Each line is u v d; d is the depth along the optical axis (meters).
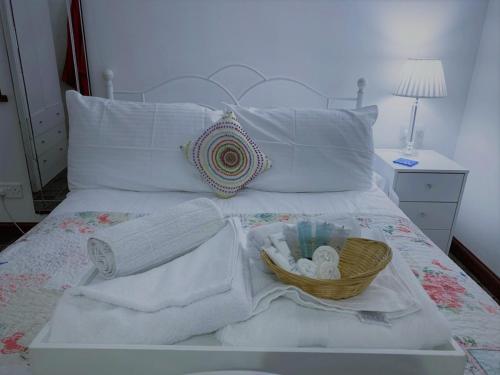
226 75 2.28
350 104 2.36
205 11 2.16
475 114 2.30
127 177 1.80
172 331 0.78
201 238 1.08
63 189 2.42
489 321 1.02
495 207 2.14
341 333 0.79
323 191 1.87
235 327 0.80
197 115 1.86
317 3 2.16
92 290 0.83
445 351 0.76
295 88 2.31
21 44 2.17
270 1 2.15
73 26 2.14
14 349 0.88
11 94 2.26
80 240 1.38
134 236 0.98
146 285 0.87
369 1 2.17
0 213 2.50
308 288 0.85
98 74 2.25
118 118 1.83
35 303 1.04
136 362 0.75
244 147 1.75
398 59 2.29
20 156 2.38
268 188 1.85
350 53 2.27
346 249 1.03
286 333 0.79
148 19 2.16
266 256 0.93
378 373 0.77
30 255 1.28
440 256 1.35
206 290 0.80
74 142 1.82
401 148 2.46
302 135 1.85
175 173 1.80
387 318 0.83
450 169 2.09
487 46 2.20
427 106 2.41
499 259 2.12
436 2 2.20
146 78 2.27
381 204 1.75
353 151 1.86
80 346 0.74
